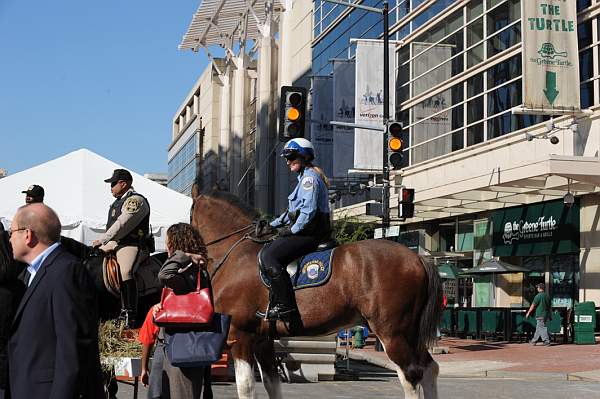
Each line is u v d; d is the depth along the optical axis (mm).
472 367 18422
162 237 15328
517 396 13164
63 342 4504
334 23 46281
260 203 57531
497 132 30172
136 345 9531
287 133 16047
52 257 4703
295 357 14633
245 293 8500
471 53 32219
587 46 25875
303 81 53250
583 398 13023
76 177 15375
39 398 4484
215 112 84562
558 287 28250
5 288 4805
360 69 32438
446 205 31812
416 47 36719
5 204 14953
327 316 8305
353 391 13367
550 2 24781
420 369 8227
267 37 58750
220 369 13922
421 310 8352
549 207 28328
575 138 25984
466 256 33594
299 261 8461
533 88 24594
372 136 32625
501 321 26172
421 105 36062
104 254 8484
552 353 21734
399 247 8492
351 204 40344
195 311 6559
